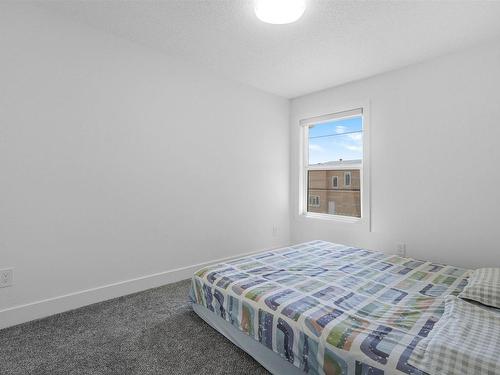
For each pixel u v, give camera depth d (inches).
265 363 57.6
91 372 56.2
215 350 63.9
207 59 106.2
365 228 121.6
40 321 75.8
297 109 147.6
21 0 73.7
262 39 90.7
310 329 50.5
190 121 110.1
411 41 90.4
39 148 77.1
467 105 94.5
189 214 111.2
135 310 83.1
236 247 128.1
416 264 86.7
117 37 90.7
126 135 93.4
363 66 109.3
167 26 84.4
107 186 89.7
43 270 78.4
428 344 42.6
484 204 91.9
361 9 74.4
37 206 77.1
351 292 64.8
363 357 43.1
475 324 47.9
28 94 75.2
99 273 88.8
